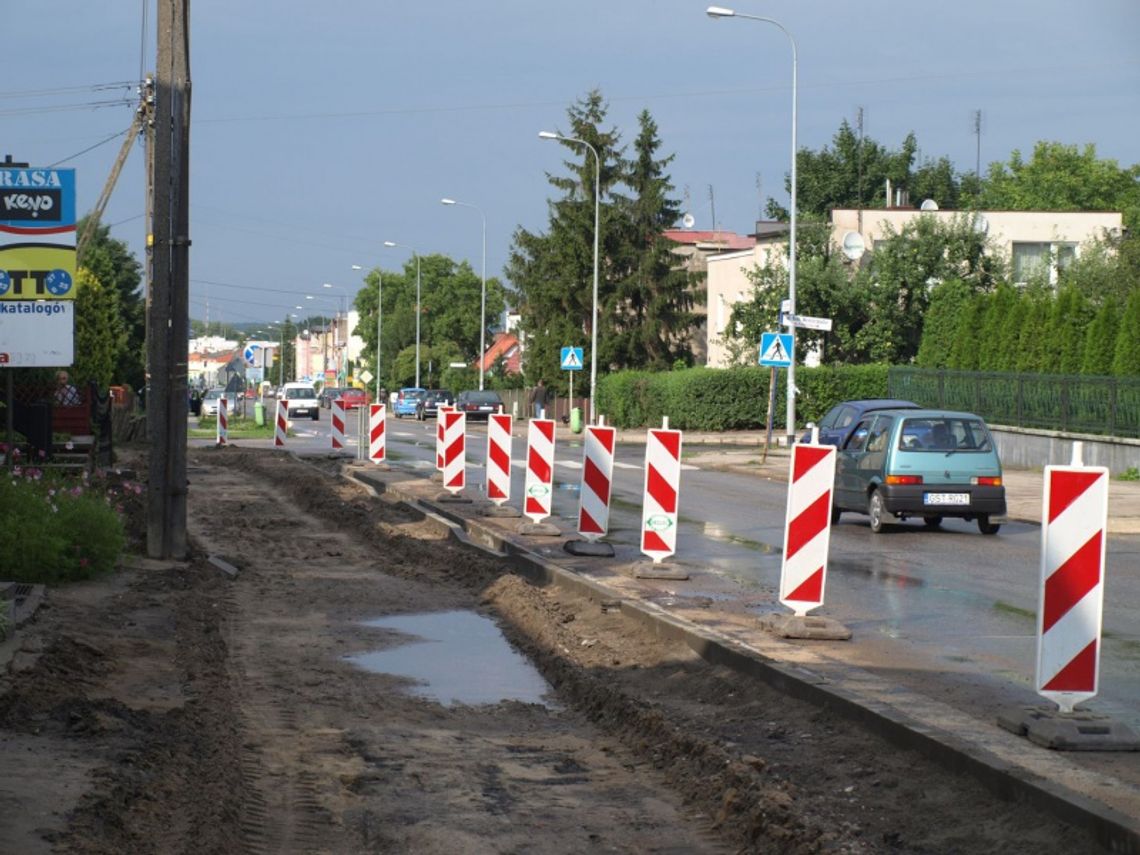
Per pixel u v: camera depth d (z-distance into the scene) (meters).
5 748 13.62
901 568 29.80
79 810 11.62
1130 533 37.66
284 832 12.14
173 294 28.70
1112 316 63.81
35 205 31.50
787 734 15.05
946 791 12.54
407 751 15.02
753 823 12.00
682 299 132.25
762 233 116.25
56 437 44.06
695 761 14.23
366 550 33.31
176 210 28.48
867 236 105.12
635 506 44.31
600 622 22.72
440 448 50.78
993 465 37.03
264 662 19.92
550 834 12.22
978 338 74.69
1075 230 106.44
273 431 103.62
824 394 96.62
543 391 100.38
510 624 23.58
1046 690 14.06
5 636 18.73
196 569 27.75
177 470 28.83
